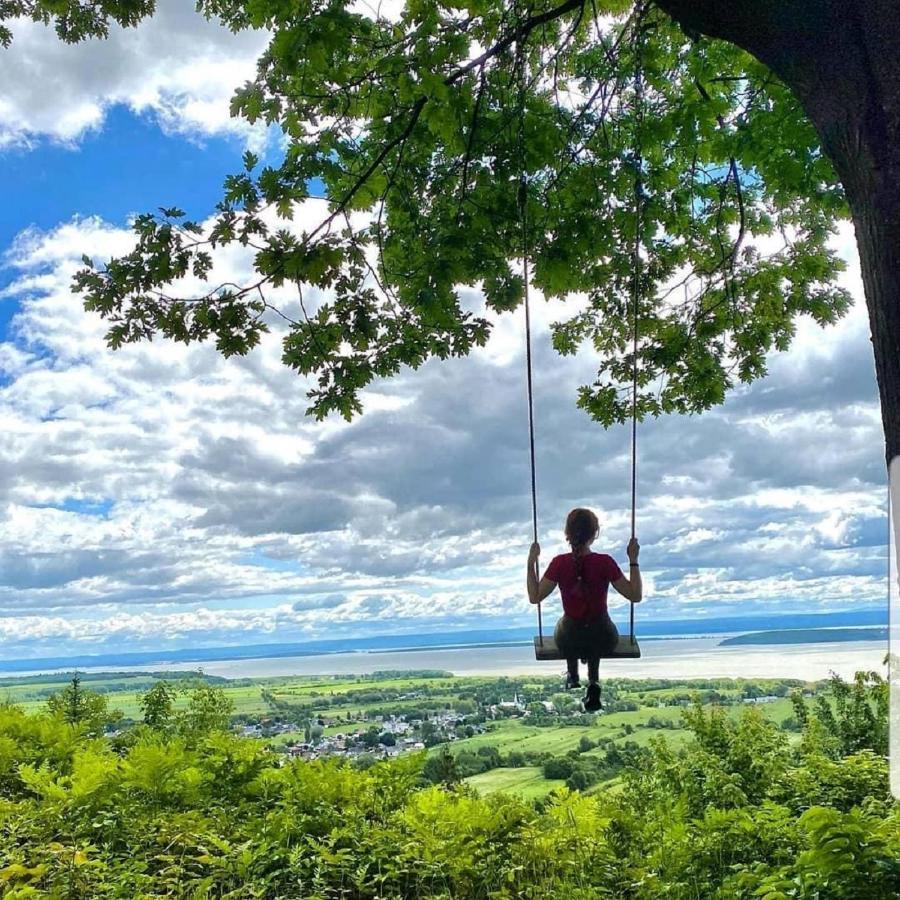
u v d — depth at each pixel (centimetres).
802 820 486
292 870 573
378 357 771
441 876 598
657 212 820
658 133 756
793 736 874
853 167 327
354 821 670
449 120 616
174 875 564
